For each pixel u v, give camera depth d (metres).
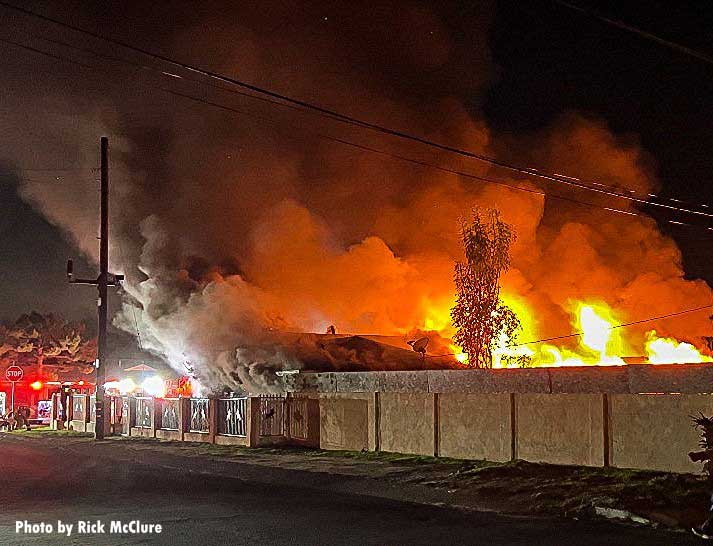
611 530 11.76
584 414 18.17
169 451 25.25
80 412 36.16
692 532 11.51
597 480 15.88
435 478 17.55
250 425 25.72
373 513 13.34
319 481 17.92
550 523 12.40
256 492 16.09
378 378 24.95
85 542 10.73
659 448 16.80
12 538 11.02
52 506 13.98
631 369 18.23
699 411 16.22
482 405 20.28
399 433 22.33
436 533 11.41
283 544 10.55
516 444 19.42
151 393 38.34
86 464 22.06
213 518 12.68
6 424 37.91
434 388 22.86
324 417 24.66
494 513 13.49
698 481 14.88
